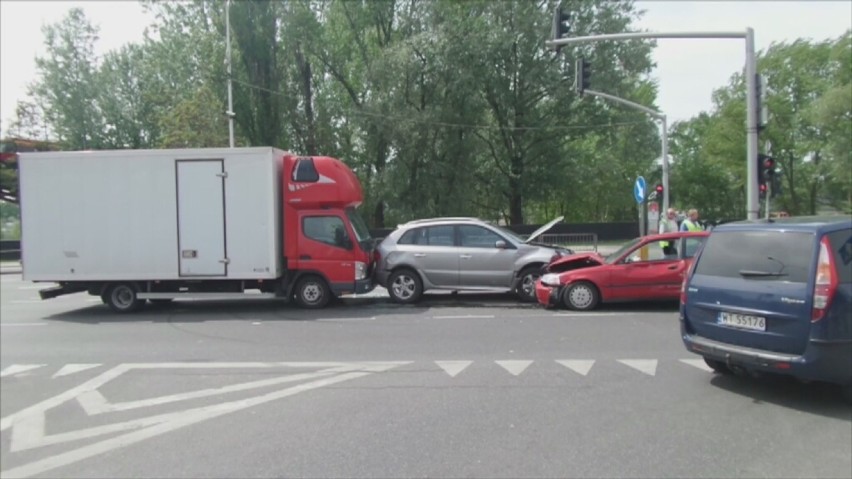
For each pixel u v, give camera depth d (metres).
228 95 31.66
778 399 6.29
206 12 36.28
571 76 36.19
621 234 41.06
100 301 16.20
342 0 37.66
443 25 34.06
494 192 41.94
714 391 6.59
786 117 43.69
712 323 6.76
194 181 12.96
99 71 47.69
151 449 5.30
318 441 5.34
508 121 39.53
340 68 39.69
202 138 30.72
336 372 7.76
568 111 39.09
